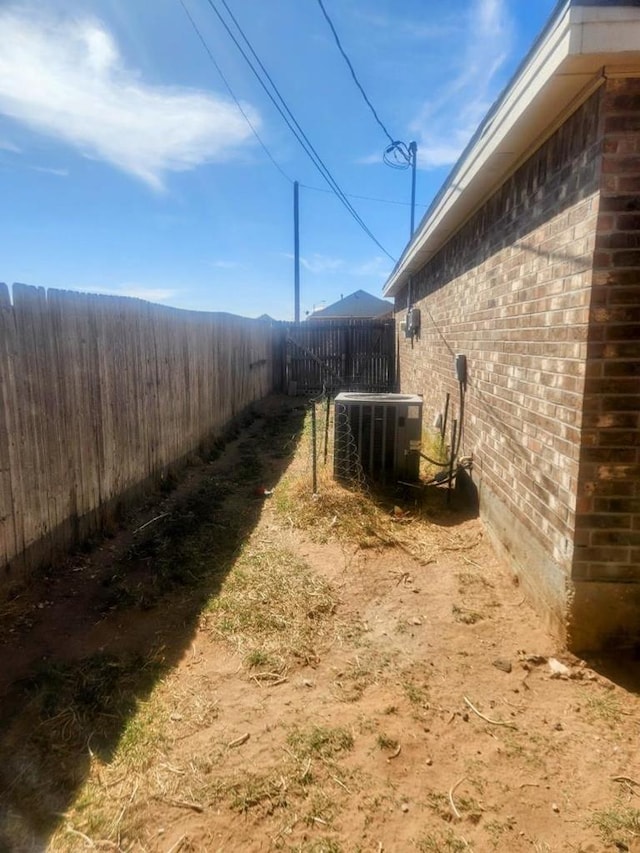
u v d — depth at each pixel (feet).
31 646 8.64
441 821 5.56
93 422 12.75
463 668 8.25
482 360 13.92
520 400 10.72
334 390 43.47
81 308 12.13
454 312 17.70
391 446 16.88
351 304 111.34
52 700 7.28
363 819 5.58
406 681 7.93
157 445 17.01
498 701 7.49
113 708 7.19
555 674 8.05
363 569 11.82
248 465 21.07
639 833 5.41
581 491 8.07
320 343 43.70
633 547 8.11
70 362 11.65
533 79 7.98
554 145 8.99
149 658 8.38
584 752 6.54
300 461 21.43
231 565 11.85
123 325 14.42
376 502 15.89
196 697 7.48
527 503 10.28
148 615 9.74
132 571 11.46
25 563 10.14
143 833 5.37
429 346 23.43
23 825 5.41
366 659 8.48
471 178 12.03
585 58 6.79
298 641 8.95
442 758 6.43
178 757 6.36
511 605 10.21
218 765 6.24
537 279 9.77
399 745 6.62
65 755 6.35
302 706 7.35
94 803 5.69
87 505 12.50
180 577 11.18
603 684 7.80
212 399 23.80
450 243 18.40
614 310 7.62
